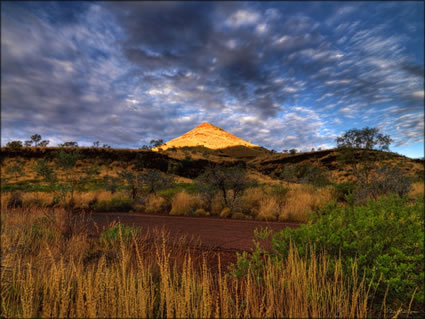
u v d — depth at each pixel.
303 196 11.59
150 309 2.42
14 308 2.53
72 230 5.36
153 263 3.60
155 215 10.66
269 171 72.06
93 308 2.15
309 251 3.41
